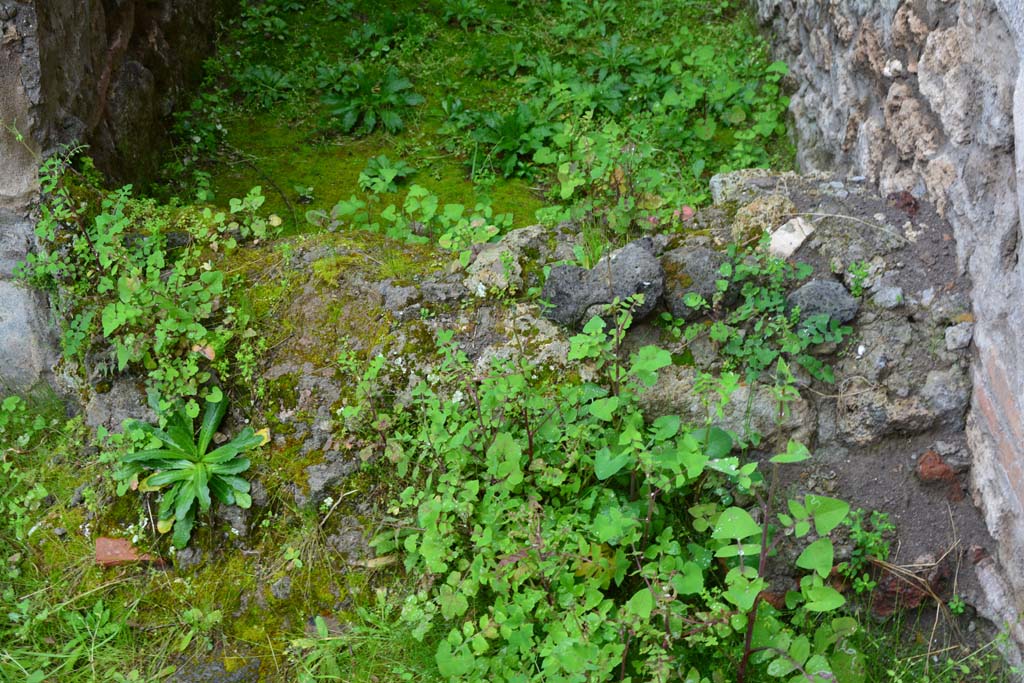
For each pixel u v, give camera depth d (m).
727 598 2.51
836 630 2.75
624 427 3.15
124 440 3.27
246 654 3.02
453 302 3.36
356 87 5.26
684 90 5.09
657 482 2.83
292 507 3.21
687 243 3.43
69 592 3.15
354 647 2.98
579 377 3.23
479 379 3.24
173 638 3.06
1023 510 2.72
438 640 2.97
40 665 2.99
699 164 4.68
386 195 4.66
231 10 5.95
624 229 3.70
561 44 5.69
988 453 2.95
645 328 3.30
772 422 3.19
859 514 3.08
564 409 3.10
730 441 3.08
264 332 3.35
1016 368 2.72
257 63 5.56
